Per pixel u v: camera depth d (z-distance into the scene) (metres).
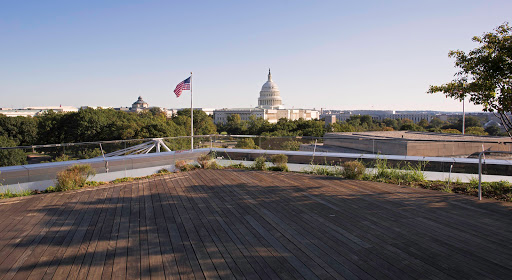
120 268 4.45
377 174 10.69
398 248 4.99
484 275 4.16
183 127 72.06
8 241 5.43
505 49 7.77
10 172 9.98
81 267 4.49
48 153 12.10
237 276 4.19
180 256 4.80
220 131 117.81
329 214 6.67
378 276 4.15
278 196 8.13
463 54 8.80
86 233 5.78
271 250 4.96
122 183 9.88
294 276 4.17
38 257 4.82
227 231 5.78
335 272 4.27
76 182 9.50
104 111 69.75
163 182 9.96
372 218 6.39
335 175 11.32
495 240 5.27
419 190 8.61
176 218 6.54
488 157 12.62
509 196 7.77
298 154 13.79
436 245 5.09
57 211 7.09
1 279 4.17
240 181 9.97
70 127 60.25
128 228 6.00
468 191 8.41
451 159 11.62
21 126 58.91
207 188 9.09
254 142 16.92
